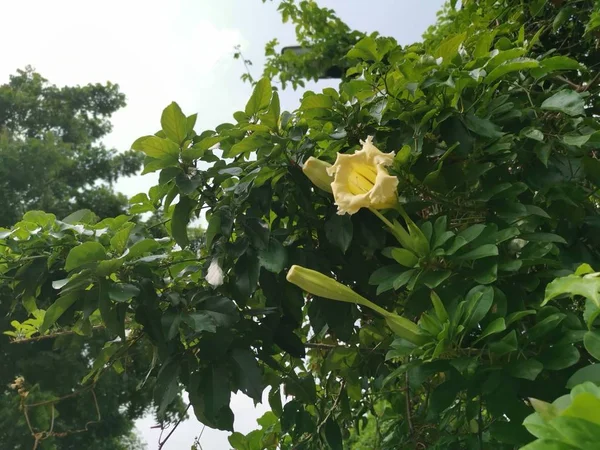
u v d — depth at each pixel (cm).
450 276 66
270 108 80
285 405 94
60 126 550
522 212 70
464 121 75
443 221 66
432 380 97
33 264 84
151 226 92
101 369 103
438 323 59
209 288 81
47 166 456
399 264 70
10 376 339
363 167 69
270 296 82
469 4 131
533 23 118
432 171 76
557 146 81
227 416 77
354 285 85
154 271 86
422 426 97
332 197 80
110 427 383
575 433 28
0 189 412
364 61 93
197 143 80
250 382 74
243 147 80
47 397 323
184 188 76
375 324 94
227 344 74
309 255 82
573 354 54
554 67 81
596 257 74
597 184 75
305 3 190
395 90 82
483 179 76
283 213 83
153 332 77
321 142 85
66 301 77
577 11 108
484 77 79
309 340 109
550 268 71
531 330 57
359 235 78
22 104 521
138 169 545
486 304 58
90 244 73
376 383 100
